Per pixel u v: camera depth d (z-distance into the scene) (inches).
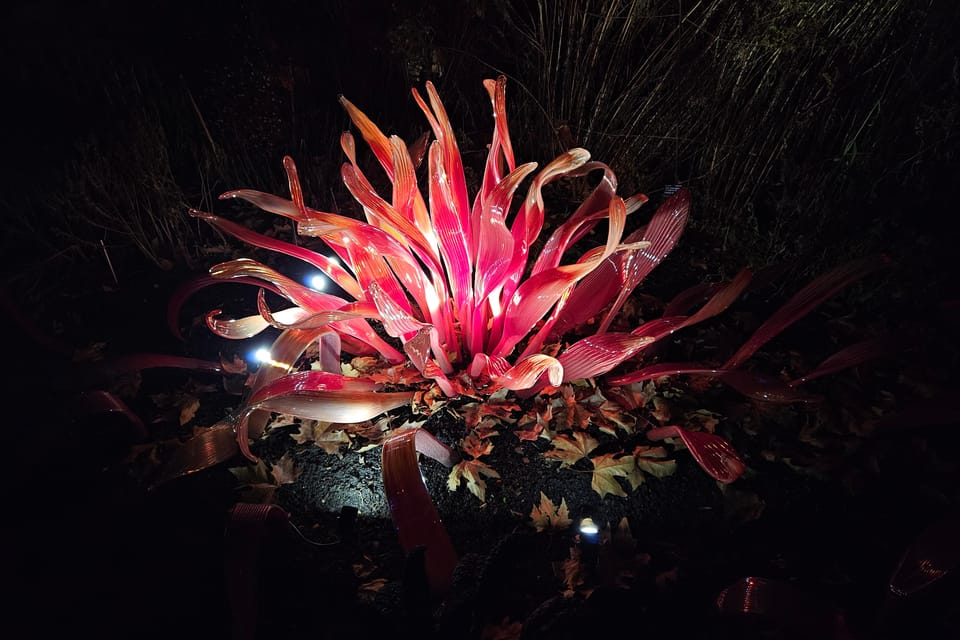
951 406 75.6
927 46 112.9
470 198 123.4
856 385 89.4
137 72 141.7
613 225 68.9
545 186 127.4
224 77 128.6
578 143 128.6
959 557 59.6
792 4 106.1
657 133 124.4
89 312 108.2
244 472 80.4
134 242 120.6
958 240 97.7
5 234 123.5
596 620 63.3
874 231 101.9
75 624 68.4
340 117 145.8
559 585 70.0
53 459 85.1
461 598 63.1
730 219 116.6
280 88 135.9
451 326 88.4
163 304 109.0
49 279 114.5
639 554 71.4
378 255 81.0
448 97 144.2
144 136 120.5
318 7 140.3
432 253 82.5
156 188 117.6
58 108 142.0
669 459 80.5
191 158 138.2
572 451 80.6
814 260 106.3
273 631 66.6
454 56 137.6
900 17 111.3
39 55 144.1
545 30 131.7
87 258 118.3
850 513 76.0
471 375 86.3
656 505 77.0
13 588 71.7
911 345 81.6
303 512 78.2
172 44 140.8
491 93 78.3
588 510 76.8
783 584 63.6
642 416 85.1
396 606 65.9
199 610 69.2
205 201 129.2
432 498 78.2
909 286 98.0
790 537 74.0
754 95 114.5
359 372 91.1
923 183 100.3
